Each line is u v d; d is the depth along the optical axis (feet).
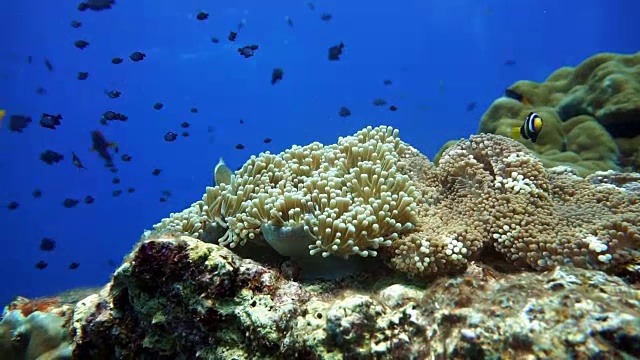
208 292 1.74
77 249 25.26
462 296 1.55
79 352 2.06
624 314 1.21
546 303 1.33
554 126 4.80
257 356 1.63
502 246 1.88
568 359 1.16
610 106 4.50
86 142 25.85
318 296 1.88
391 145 2.60
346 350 1.54
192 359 1.77
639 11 30.66
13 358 2.60
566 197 2.29
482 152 2.42
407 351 1.51
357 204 2.05
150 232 2.58
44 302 2.83
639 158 4.34
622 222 1.78
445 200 2.33
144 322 1.88
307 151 2.69
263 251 2.29
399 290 1.75
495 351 1.27
